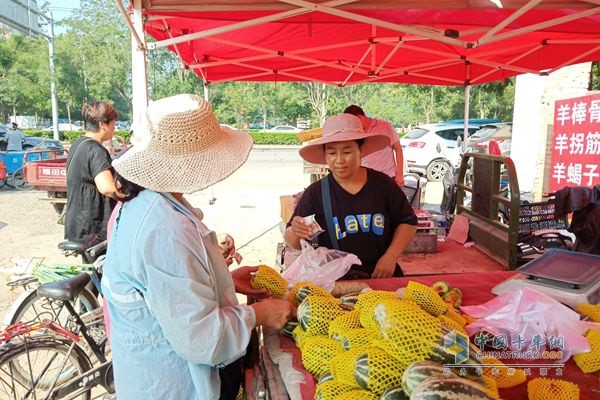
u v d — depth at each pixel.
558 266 2.00
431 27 3.88
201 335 1.32
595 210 3.59
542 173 9.31
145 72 3.12
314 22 4.04
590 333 1.41
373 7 3.11
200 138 1.41
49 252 6.65
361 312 1.37
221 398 1.62
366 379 1.12
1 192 12.21
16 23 17.59
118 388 1.47
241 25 3.20
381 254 2.69
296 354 1.56
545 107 9.23
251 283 1.95
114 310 1.43
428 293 1.44
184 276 1.31
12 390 2.81
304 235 2.46
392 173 5.63
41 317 3.54
